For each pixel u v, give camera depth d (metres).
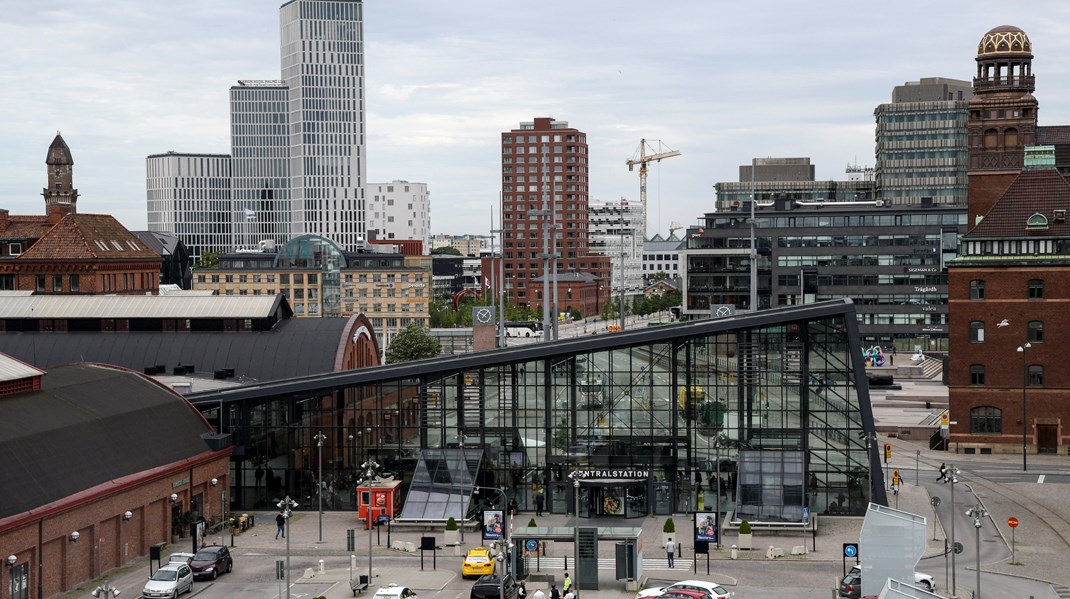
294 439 111.31
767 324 105.69
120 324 159.00
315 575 88.56
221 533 103.31
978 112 160.25
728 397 106.94
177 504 101.06
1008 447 142.75
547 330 192.25
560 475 108.69
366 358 167.62
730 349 106.88
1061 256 139.88
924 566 91.44
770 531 99.88
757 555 93.56
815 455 105.75
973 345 143.12
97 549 88.38
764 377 106.44
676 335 106.69
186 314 158.38
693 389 107.44
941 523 105.44
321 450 107.56
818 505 105.75
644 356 108.00
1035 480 125.56
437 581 86.62
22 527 79.19
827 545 96.00
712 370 107.19
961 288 143.12
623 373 108.19
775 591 82.81
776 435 106.31
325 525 105.50
